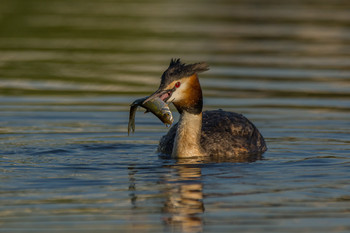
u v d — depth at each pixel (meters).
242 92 19.66
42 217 8.93
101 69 23.12
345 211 9.20
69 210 9.23
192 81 12.52
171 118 12.08
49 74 22.30
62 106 17.83
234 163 12.26
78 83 20.94
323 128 15.51
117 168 11.80
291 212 9.18
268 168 11.79
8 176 11.08
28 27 31.53
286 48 27.12
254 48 27.08
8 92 19.56
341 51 26.41
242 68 23.22
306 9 38.94
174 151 12.81
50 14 35.75
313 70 22.86
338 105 17.98
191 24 33.34
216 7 40.53
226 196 9.95
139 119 16.62
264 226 8.62
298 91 19.77
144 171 11.55
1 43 27.81
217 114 14.13
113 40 28.89
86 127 15.62
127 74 22.23
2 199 9.72
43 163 12.12
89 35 30.02
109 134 14.97
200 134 12.91
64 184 10.59
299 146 13.80
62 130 15.24
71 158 12.59
